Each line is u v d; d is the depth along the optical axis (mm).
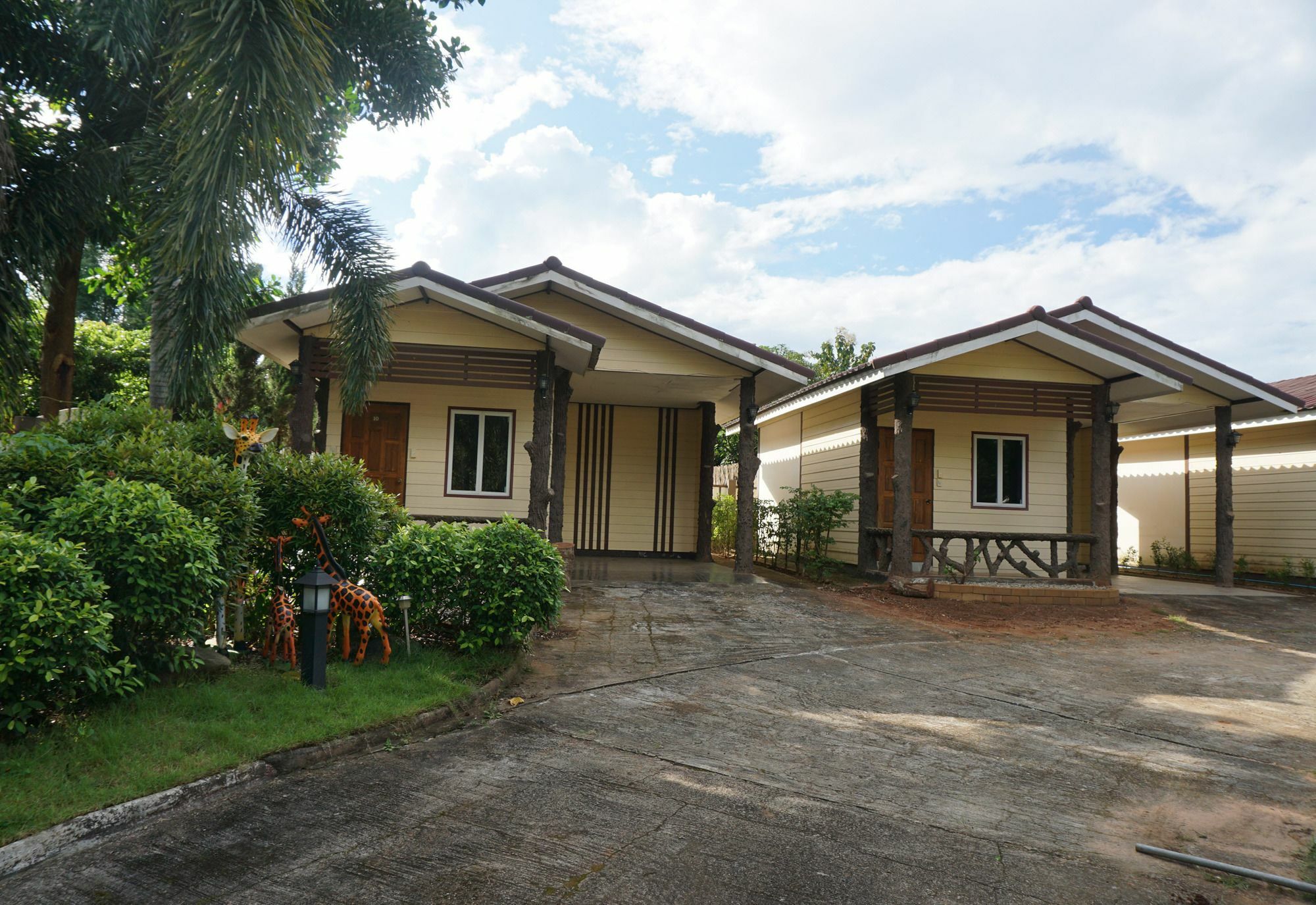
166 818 3623
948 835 3814
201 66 6426
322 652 5359
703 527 15281
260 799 3881
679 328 11453
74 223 9492
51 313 10984
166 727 4340
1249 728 5883
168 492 4945
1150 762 5027
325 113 7609
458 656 6590
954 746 5180
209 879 3100
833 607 10375
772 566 15703
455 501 11453
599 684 6316
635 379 12930
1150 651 8828
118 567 4547
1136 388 12219
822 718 5684
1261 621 11047
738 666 7102
